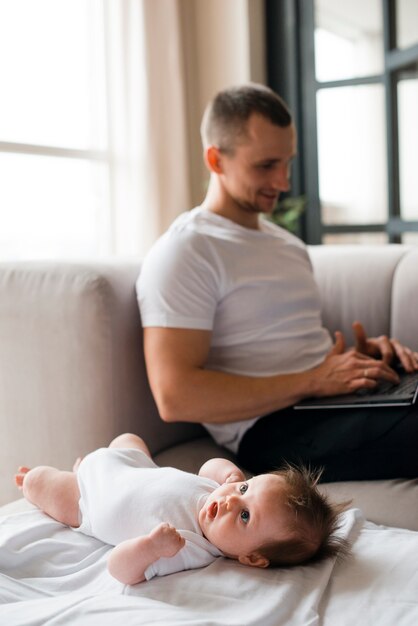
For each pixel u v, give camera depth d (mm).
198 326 1646
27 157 2736
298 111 3354
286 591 1040
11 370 1702
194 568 1139
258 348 1744
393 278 2100
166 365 1602
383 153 3168
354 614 1013
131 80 3002
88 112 2910
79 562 1201
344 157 3279
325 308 2152
